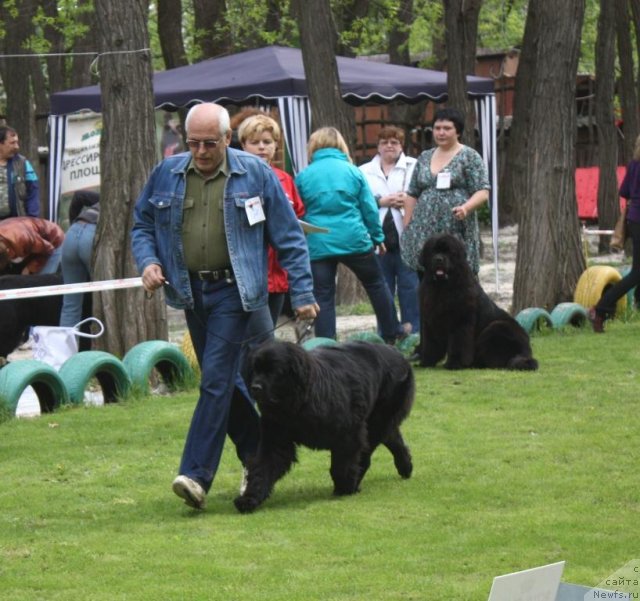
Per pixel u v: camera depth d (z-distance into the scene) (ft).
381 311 48.88
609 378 43.39
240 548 23.50
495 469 30.27
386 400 28.37
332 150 46.80
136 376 41.63
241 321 26.55
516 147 120.47
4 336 46.96
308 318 27.07
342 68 76.69
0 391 38.06
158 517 26.27
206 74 74.84
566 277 59.11
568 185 59.11
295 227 27.09
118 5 46.03
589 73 164.96
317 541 23.90
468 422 36.22
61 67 125.80
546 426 35.47
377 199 53.26
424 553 22.99
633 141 105.81
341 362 26.63
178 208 26.35
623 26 104.12
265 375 24.76
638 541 23.62
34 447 33.76
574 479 29.04
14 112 103.86
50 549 23.76
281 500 27.68
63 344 44.80
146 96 46.73
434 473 30.04
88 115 76.84
